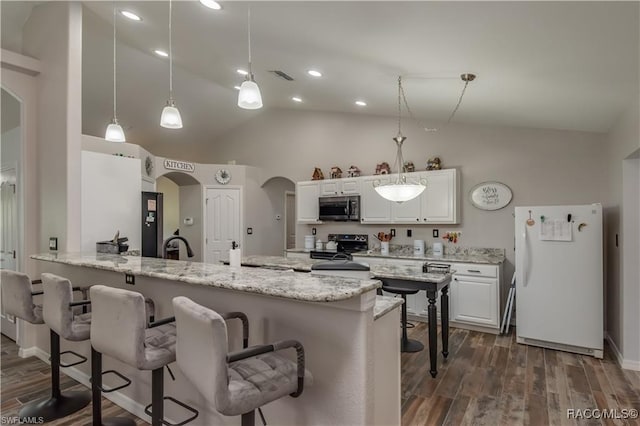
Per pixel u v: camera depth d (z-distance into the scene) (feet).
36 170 11.68
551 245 11.78
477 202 15.33
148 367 5.39
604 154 13.01
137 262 8.00
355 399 4.87
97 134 22.04
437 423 7.59
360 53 9.22
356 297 4.78
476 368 10.33
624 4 5.27
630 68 7.40
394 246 17.37
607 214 12.78
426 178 15.87
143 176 16.67
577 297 11.39
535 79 8.89
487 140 15.23
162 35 12.19
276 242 24.43
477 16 6.34
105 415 7.77
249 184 22.84
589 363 10.70
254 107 9.00
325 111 19.94
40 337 11.03
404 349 11.68
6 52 10.89
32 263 11.50
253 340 5.96
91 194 11.70
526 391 8.97
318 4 7.13
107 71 16.97
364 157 18.56
